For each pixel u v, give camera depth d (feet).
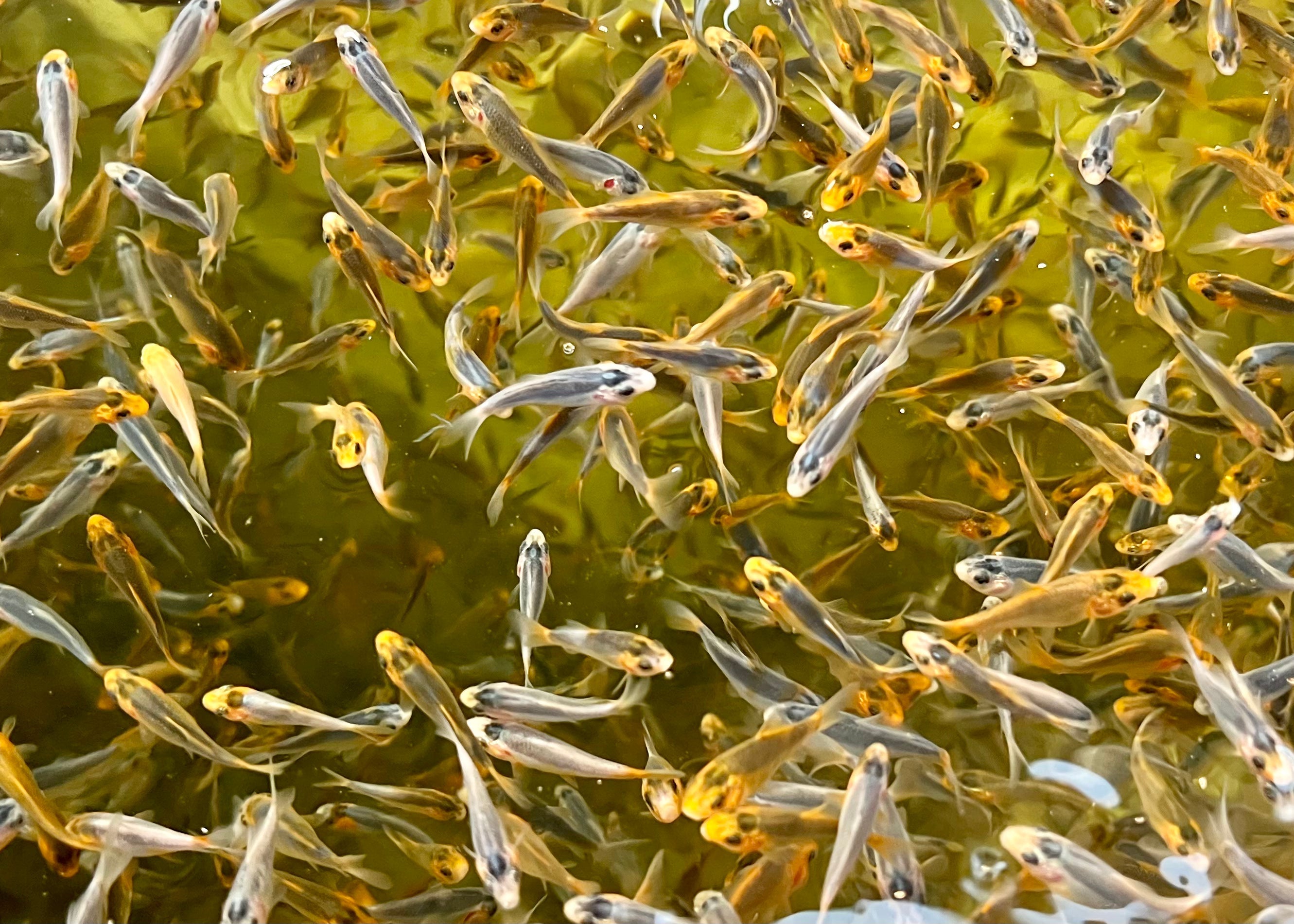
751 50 4.83
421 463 4.94
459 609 4.88
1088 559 4.84
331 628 4.87
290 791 4.75
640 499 4.92
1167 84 4.99
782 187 4.98
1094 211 4.94
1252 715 4.61
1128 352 4.98
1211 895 4.63
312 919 4.66
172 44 4.79
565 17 4.84
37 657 4.80
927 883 4.66
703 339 4.72
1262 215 5.02
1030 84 5.03
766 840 4.56
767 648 4.84
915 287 4.71
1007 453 4.93
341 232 4.73
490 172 4.91
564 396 4.66
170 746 4.77
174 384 4.71
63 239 4.81
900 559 4.90
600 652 4.73
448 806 4.72
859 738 4.64
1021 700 4.59
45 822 4.60
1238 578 4.71
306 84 4.81
